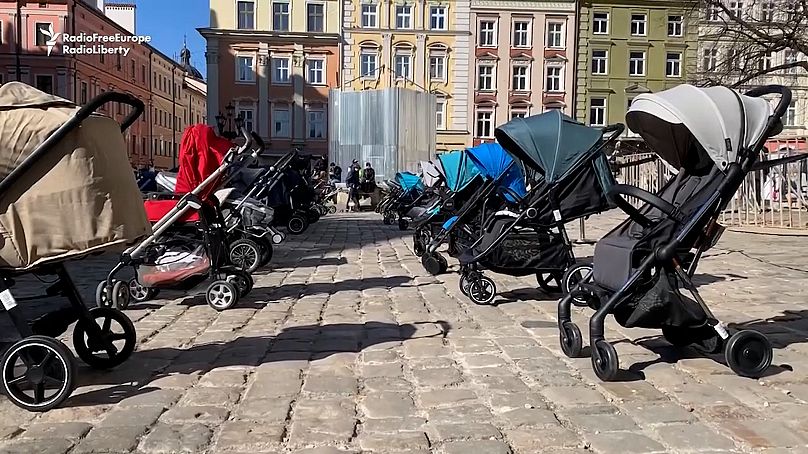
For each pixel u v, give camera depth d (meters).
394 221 20.42
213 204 7.27
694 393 4.21
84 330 4.80
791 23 20.27
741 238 13.72
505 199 8.78
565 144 7.05
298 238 15.73
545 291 7.93
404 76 47.59
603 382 4.49
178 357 5.19
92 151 4.02
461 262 7.23
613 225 18.44
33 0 47.75
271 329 6.15
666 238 4.58
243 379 4.60
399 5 47.22
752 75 21.06
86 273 9.71
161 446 3.50
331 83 48.28
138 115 4.50
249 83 47.84
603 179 7.22
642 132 5.05
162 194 9.31
